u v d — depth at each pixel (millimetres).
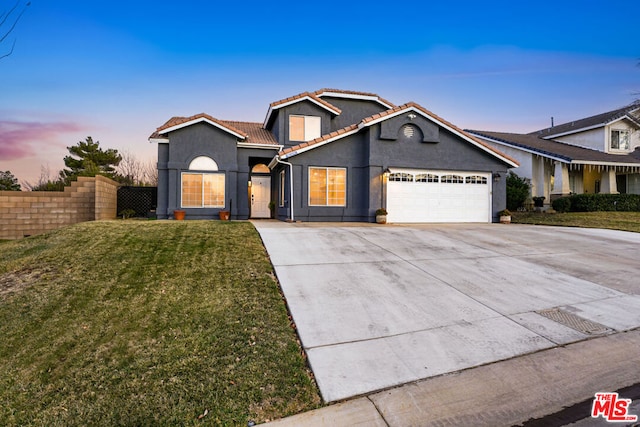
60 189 20375
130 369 3168
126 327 3961
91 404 2713
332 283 5527
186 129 14219
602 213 15727
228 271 5867
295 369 3238
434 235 9883
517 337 3947
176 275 5637
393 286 5504
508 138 21141
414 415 2631
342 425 2525
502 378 3145
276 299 4824
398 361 3393
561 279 6160
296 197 13273
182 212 13766
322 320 4258
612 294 5449
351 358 3430
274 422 2559
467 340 3850
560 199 17094
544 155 17703
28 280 5402
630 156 20328
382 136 13445
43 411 2648
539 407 2742
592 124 21219
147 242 7480
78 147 24719
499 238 9773
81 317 4203
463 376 3166
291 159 13289
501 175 15031
